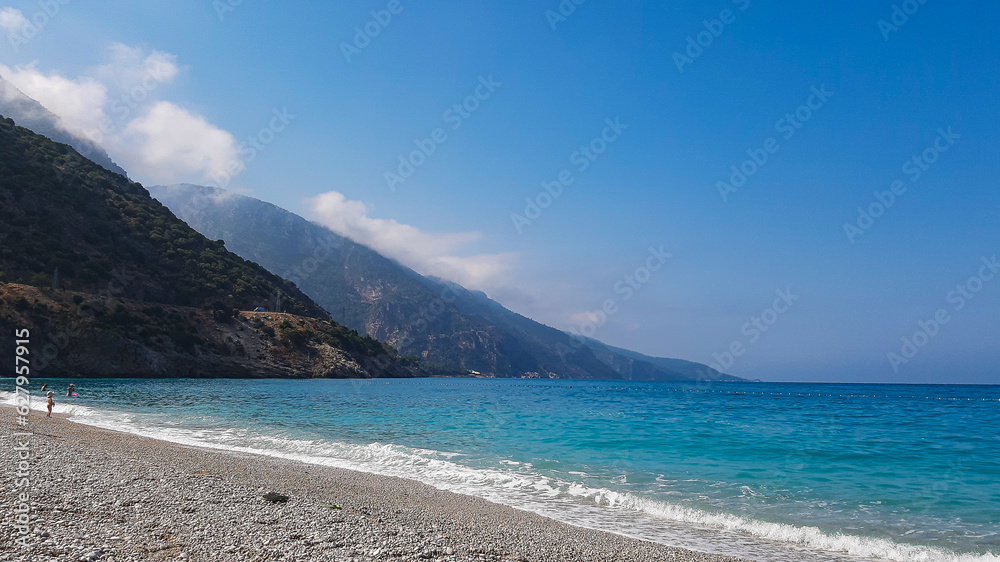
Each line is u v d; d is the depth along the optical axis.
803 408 67.75
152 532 8.63
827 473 20.77
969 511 15.23
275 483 14.46
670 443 29.00
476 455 23.75
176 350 110.31
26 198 115.19
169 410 40.91
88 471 13.17
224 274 148.12
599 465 21.80
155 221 145.00
